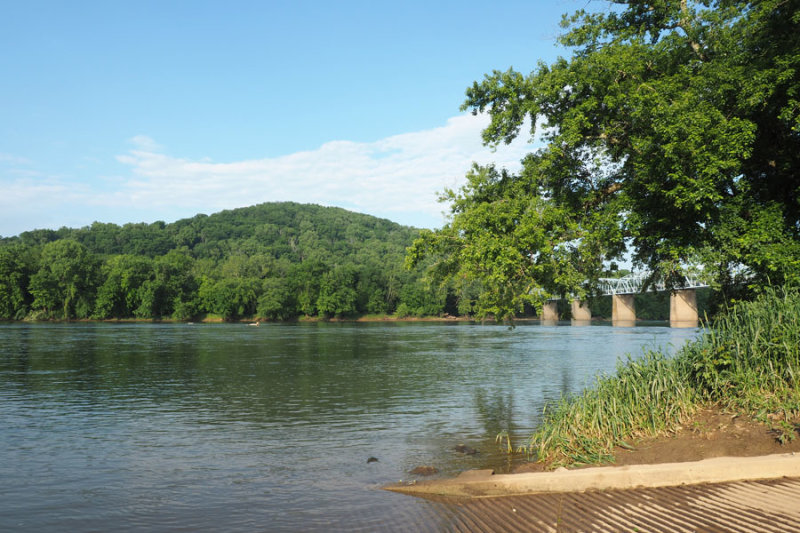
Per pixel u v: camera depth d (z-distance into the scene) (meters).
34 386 27.16
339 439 15.53
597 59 15.14
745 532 5.71
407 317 170.50
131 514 9.41
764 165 15.55
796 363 9.74
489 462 12.39
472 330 94.75
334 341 64.56
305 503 9.71
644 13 17.38
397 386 26.73
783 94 13.58
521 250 15.73
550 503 7.63
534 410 19.89
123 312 148.38
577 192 17.56
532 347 51.94
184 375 31.52
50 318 140.12
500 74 17.56
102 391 25.47
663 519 6.35
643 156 14.38
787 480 7.22
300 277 167.12
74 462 13.22
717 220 13.92
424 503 8.85
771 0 13.92
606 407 11.22
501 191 18.92
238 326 118.31
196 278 161.88
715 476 7.58
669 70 15.43
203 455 13.84
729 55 14.71
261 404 21.75
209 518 9.06
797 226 14.84
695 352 11.73
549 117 17.30
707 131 12.78
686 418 10.13
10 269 139.88
